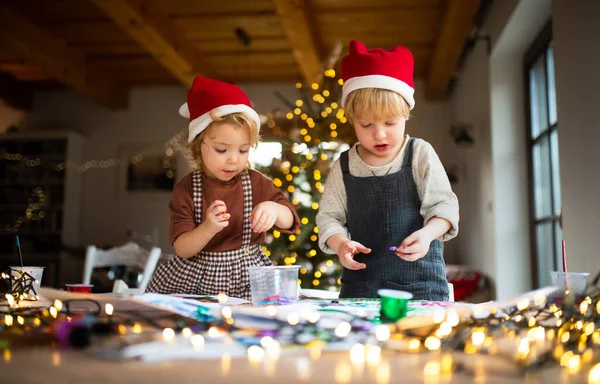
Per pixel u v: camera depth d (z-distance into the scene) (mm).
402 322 573
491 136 3330
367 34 4594
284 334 574
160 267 1279
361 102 1199
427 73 5445
